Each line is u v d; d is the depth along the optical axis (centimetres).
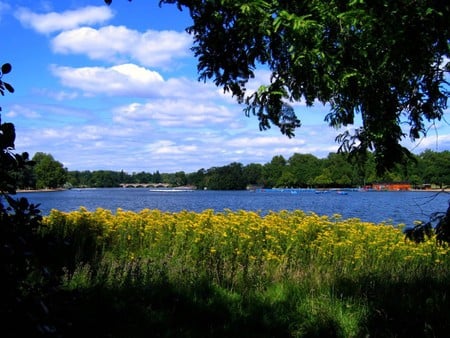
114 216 938
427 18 293
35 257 209
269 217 965
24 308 198
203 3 342
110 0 312
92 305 478
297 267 702
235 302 552
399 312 511
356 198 5466
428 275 666
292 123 396
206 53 371
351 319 500
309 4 320
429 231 351
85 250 748
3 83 215
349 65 340
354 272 680
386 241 816
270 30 324
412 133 425
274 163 11806
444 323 474
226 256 748
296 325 497
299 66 333
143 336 442
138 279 583
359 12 303
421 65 345
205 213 950
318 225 894
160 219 927
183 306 524
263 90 368
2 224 201
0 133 209
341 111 433
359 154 441
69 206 2658
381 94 388
